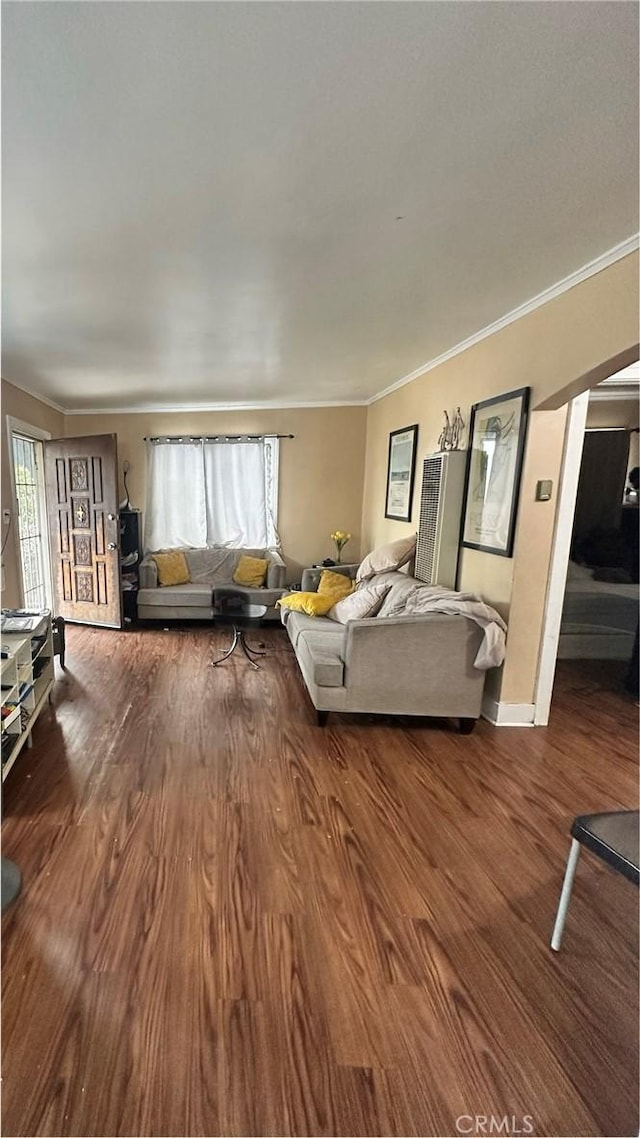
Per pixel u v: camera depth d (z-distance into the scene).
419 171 1.45
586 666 4.02
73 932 1.43
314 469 5.34
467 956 1.40
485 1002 1.27
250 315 2.65
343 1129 1.02
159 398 5.03
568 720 2.95
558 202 1.60
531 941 1.46
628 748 2.62
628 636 4.07
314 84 1.14
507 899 1.60
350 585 4.14
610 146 1.33
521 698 2.83
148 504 5.38
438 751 2.54
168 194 1.57
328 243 1.88
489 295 2.37
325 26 1.00
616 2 0.93
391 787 2.20
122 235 1.82
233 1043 1.16
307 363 3.66
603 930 1.50
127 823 1.91
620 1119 1.05
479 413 2.93
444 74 1.11
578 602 4.16
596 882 1.68
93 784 2.17
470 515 3.06
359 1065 1.13
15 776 2.22
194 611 4.73
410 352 3.34
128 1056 1.13
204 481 5.30
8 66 1.08
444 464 3.11
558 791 2.21
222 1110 1.04
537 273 2.13
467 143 1.33
